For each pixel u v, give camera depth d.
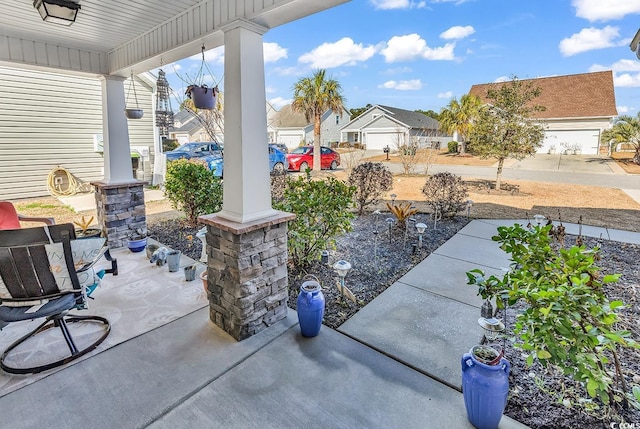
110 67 4.18
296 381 2.11
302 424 1.80
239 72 2.43
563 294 1.63
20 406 1.91
